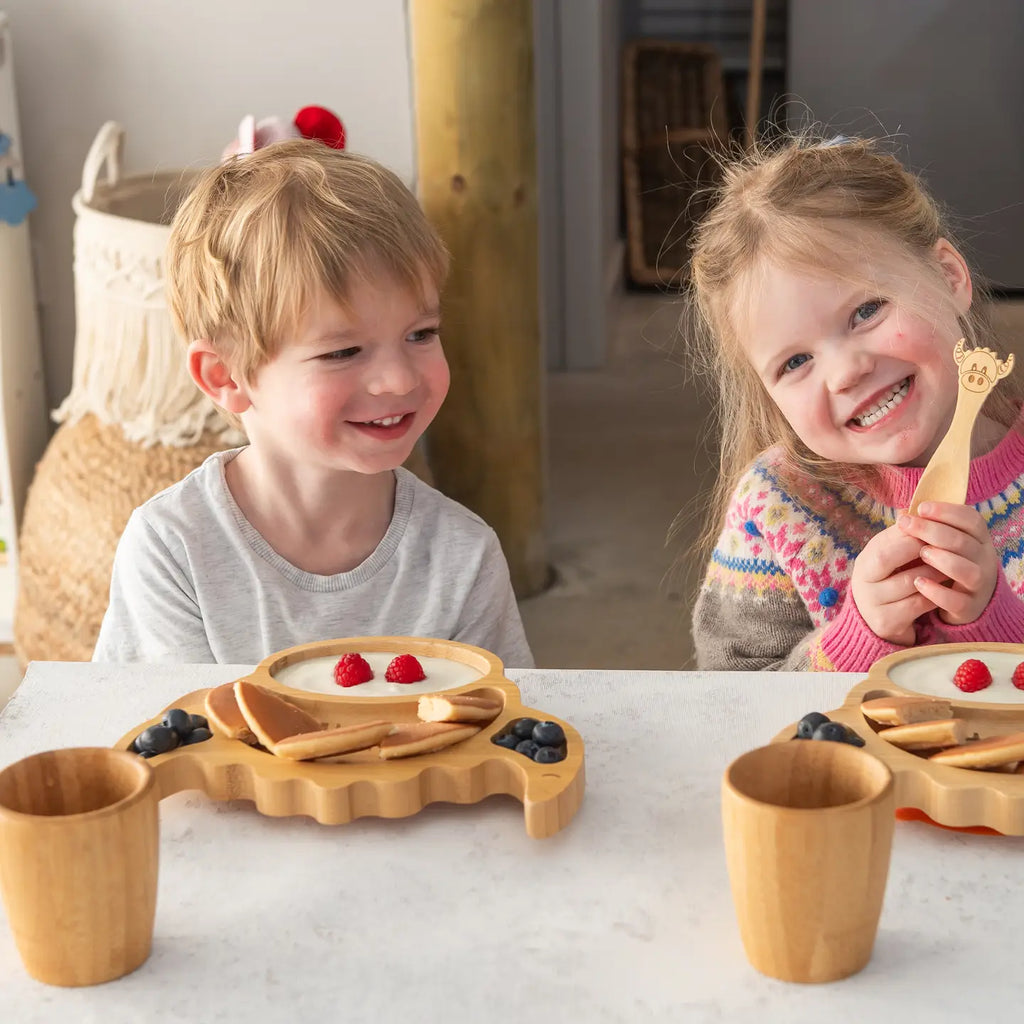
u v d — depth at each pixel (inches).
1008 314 155.1
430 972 21.3
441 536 41.5
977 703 26.6
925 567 36.0
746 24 198.7
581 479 121.5
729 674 32.0
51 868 20.3
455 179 84.8
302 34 85.7
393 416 36.0
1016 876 23.5
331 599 40.2
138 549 40.0
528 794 24.8
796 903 20.2
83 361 76.4
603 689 31.2
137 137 87.9
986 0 160.1
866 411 38.8
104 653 41.2
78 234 75.6
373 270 34.8
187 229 37.9
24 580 77.9
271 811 25.5
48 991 21.1
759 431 45.0
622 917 22.6
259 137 58.7
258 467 40.0
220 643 40.0
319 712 27.8
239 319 36.1
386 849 24.8
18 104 87.6
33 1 85.7
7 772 21.4
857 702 27.2
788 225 39.1
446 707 26.6
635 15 199.3
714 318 44.7
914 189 41.7
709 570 46.0
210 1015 20.4
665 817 25.7
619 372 155.6
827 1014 20.1
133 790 21.7
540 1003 20.5
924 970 21.1
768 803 21.9
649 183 191.0
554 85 145.6
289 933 22.4
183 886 23.8
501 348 89.7
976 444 42.6
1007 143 163.6
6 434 85.3
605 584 99.0
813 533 42.9
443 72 82.8
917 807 24.8
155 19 85.9
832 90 165.8
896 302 38.4
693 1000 20.5
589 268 153.6
